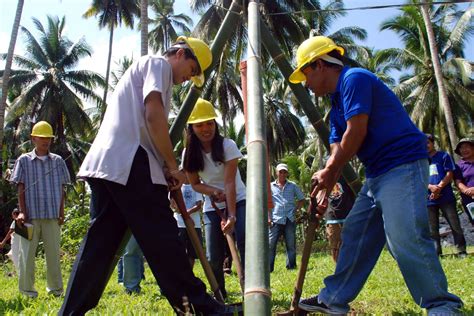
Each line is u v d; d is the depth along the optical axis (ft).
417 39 83.61
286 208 29.99
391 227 9.42
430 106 80.84
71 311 10.30
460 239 26.66
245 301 7.14
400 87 82.53
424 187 9.46
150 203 9.91
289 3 74.18
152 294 17.56
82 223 51.34
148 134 10.30
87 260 10.45
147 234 9.85
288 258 30.04
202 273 28.09
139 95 10.36
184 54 10.95
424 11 72.49
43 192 19.58
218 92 89.25
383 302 13.41
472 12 77.61
